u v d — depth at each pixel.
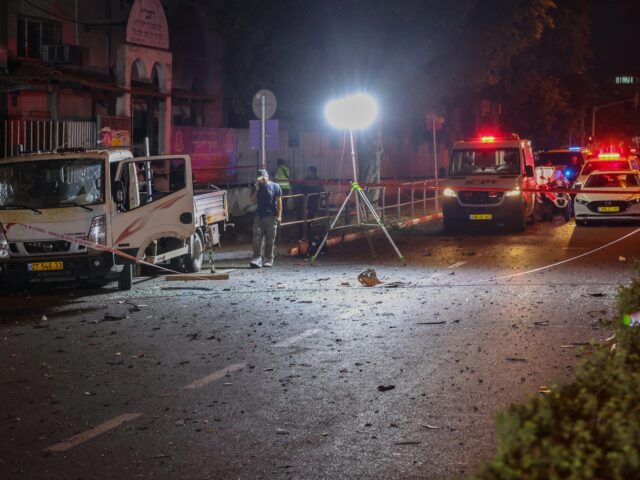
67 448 6.15
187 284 14.51
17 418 6.92
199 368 8.51
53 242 13.66
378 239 22.30
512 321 10.72
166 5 26.22
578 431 2.92
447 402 7.14
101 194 13.88
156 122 24.81
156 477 5.55
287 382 7.89
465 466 5.64
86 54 22.64
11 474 5.64
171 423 6.70
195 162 25.80
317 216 23.48
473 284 13.98
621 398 3.30
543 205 27.48
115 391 7.70
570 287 13.43
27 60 20.28
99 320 11.27
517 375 8.00
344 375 8.12
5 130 19.20
